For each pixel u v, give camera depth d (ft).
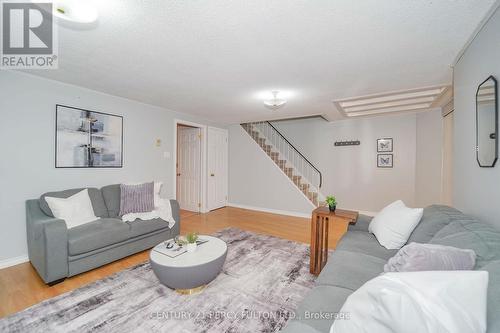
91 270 8.06
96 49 6.68
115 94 11.27
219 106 13.62
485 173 5.16
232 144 19.89
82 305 6.11
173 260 6.45
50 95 9.26
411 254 3.99
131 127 12.37
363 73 8.44
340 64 7.66
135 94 11.26
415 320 2.15
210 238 8.26
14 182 8.43
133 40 6.15
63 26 5.53
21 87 8.52
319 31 5.71
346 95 11.21
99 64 7.75
